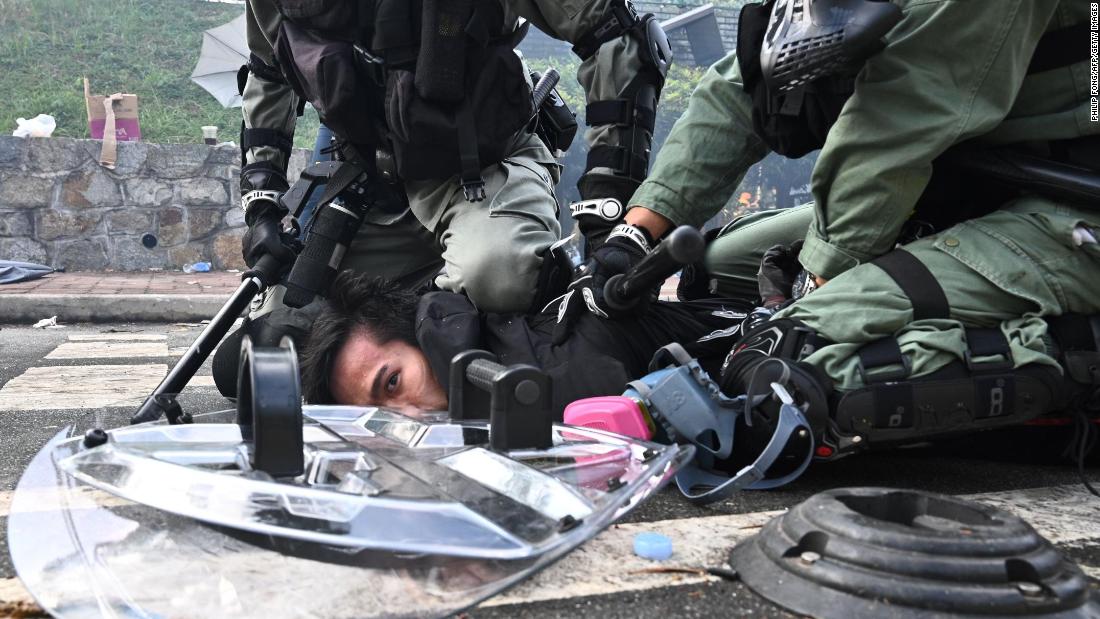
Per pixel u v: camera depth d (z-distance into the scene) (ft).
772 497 4.62
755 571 3.33
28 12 42.16
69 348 12.98
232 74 30.32
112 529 3.15
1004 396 4.37
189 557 2.96
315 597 2.75
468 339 5.19
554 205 7.18
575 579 3.42
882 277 4.53
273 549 2.95
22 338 14.58
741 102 5.73
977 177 4.83
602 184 5.94
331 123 6.77
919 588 2.87
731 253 6.63
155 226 27.14
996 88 4.45
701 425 4.38
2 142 25.67
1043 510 4.39
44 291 19.42
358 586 2.81
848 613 2.90
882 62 4.48
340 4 6.55
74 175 26.37
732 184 5.89
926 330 4.40
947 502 3.32
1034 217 4.63
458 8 6.33
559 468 3.54
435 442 3.91
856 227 4.78
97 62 40.06
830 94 4.75
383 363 5.36
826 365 4.37
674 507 4.45
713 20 38.93
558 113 7.91
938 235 4.71
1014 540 2.98
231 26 30.73
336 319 5.49
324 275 6.97
